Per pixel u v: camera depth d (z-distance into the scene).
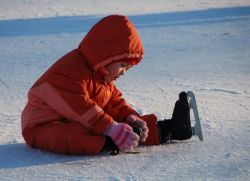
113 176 3.50
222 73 7.30
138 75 7.21
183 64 7.95
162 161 3.81
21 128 4.59
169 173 3.55
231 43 9.70
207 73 7.30
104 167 3.69
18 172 3.61
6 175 3.55
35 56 8.83
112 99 4.36
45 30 11.48
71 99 3.92
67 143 3.94
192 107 4.30
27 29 11.64
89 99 3.96
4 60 8.50
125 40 4.02
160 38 10.32
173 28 11.50
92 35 4.07
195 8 14.73
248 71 7.42
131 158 3.88
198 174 3.54
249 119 4.99
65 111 3.97
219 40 10.02
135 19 12.78
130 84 6.68
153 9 14.63
